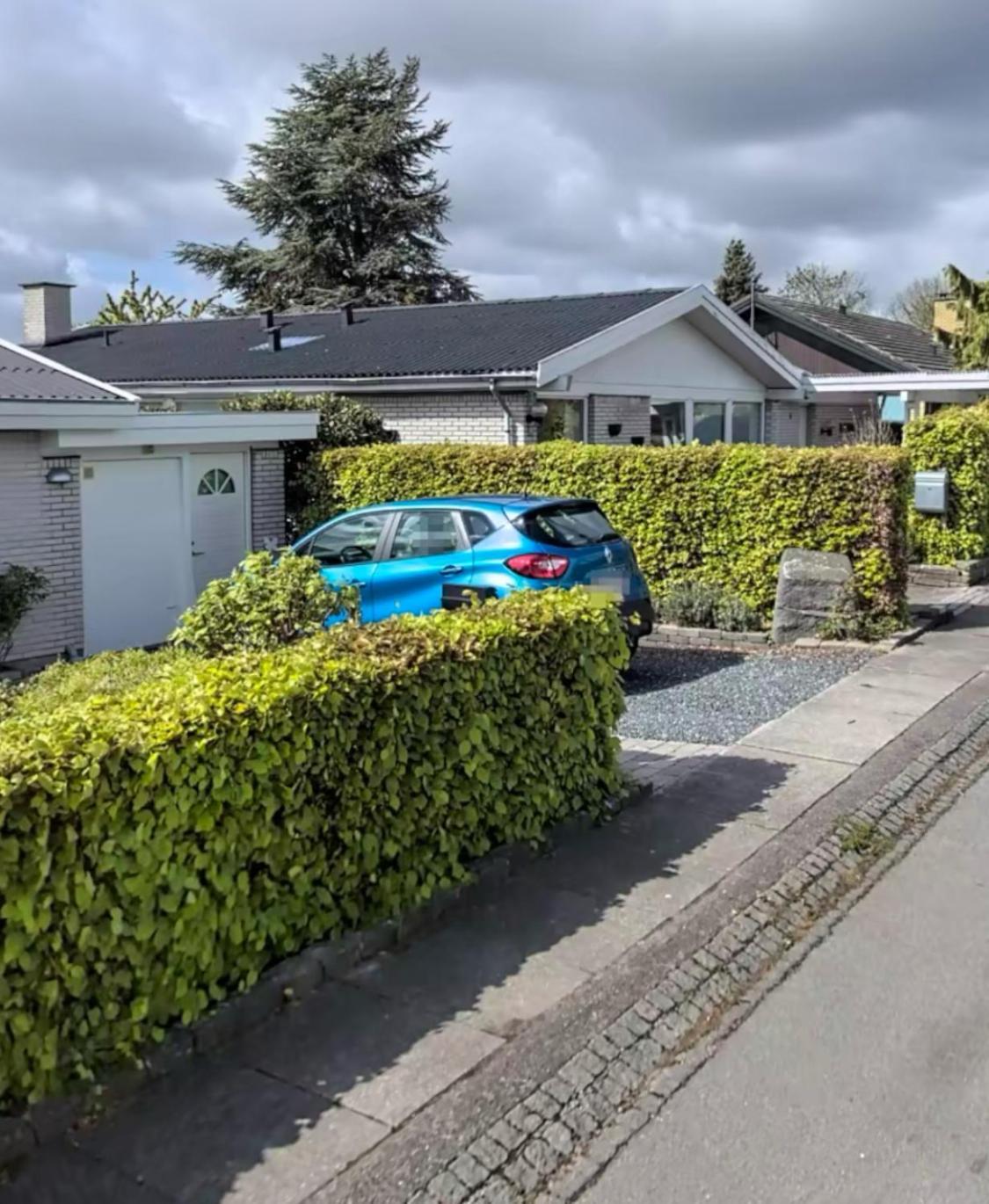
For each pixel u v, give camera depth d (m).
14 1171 3.10
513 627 5.29
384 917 4.54
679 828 5.86
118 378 19.84
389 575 9.83
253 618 6.18
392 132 41.25
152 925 3.56
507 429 16.16
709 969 4.35
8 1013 3.19
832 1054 3.80
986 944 4.62
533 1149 3.26
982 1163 3.21
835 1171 3.18
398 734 4.57
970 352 27.33
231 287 43.12
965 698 8.69
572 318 18.83
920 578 15.09
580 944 4.53
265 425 13.25
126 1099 3.43
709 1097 3.55
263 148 42.00
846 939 4.69
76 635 11.69
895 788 6.54
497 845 5.25
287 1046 3.75
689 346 20.00
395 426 17.16
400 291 40.62
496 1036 3.83
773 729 7.82
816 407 24.80
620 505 12.49
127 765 3.50
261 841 3.94
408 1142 3.25
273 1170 3.12
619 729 7.98
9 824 3.18
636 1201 3.06
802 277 61.59
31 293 25.70
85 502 11.76
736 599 11.71
